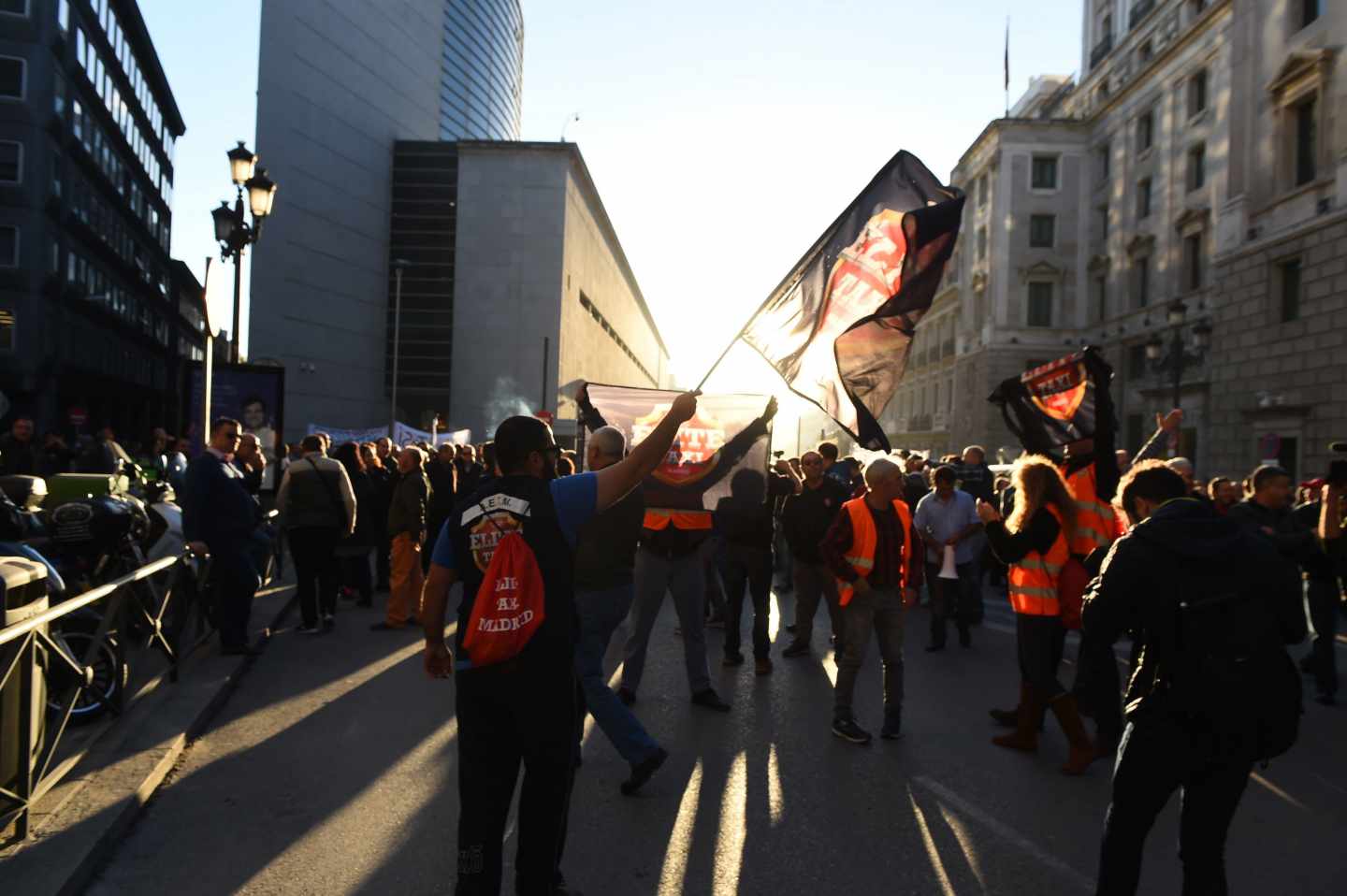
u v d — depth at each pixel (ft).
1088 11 155.22
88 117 164.66
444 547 11.73
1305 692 27.99
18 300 140.77
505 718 10.86
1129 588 11.00
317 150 169.99
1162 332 120.67
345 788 17.47
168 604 24.71
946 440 181.88
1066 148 151.43
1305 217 87.20
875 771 19.08
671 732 21.86
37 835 14.28
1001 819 16.44
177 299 263.08
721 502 28.76
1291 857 15.12
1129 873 11.09
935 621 32.89
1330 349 82.94
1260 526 27.35
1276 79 91.30
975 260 165.37
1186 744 10.69
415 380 183.73
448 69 237.66
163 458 61.87
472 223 182.91
